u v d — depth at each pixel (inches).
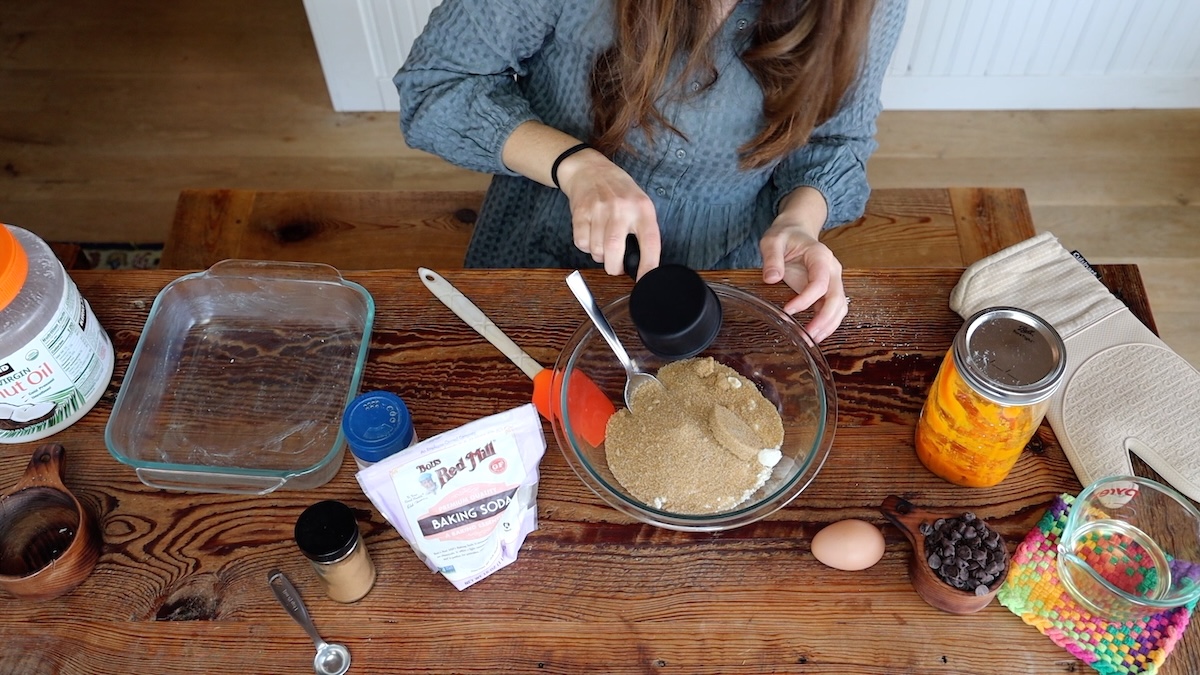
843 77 42.1
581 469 35.1
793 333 38.2
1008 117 89.3
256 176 86.6
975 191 59.6
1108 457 35.4
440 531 31.8
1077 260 41.0
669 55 40.0
